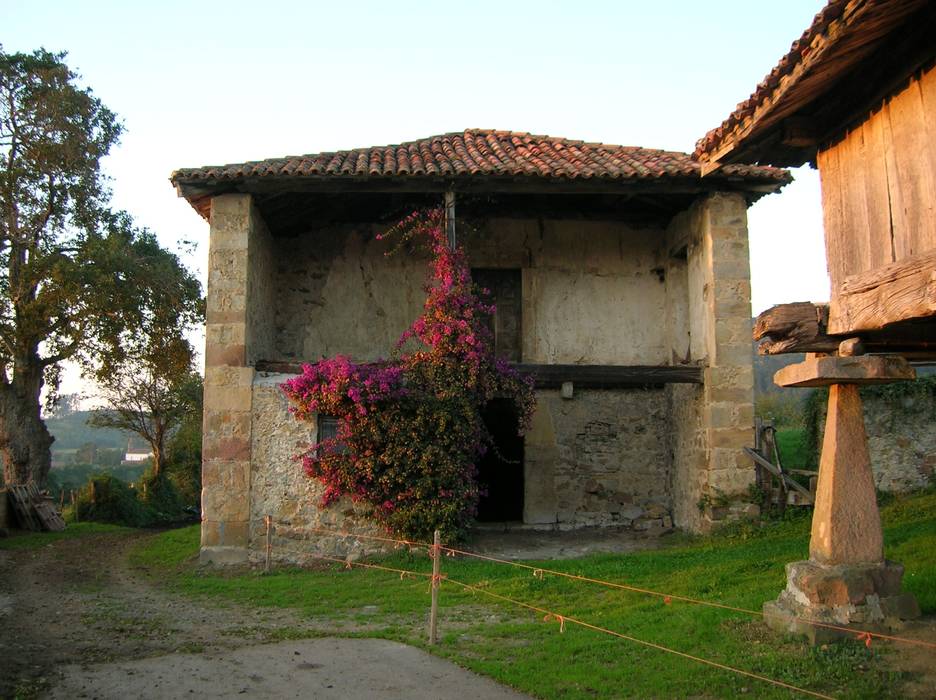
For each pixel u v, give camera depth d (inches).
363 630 247.3
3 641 229.9
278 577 342.6
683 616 235.8
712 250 406.3
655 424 475.2
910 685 172.1
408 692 186.7
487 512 491.2
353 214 469.4
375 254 474.6
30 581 351.6
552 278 480.7
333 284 470.0
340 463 366.9
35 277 652.1
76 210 697.6
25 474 669.3
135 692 184.7
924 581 234.4
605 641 220.1
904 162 184.1
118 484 876.6
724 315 403.9
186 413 1046.4
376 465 368.5
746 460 397.1
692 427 426.0
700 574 292.2
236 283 382.0
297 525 369.7
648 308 483.5
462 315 389.4
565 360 474.9
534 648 220.1
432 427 374.3
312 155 418.3
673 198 453.7
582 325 478.9
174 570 368.5
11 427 661.9
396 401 374.0
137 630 247.6
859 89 197.8
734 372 401.7
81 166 692.7
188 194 384.5
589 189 398.0
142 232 724.0
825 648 195.3
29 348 672.4
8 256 677.3
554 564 341.7
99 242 665.0
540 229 482.9
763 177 395.5
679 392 450.9
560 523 461.1
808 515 384.5
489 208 480.4
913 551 275.6
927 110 176.1
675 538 414.0
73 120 693.3
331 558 364.2
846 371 194.2
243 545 366.6
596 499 465.7
